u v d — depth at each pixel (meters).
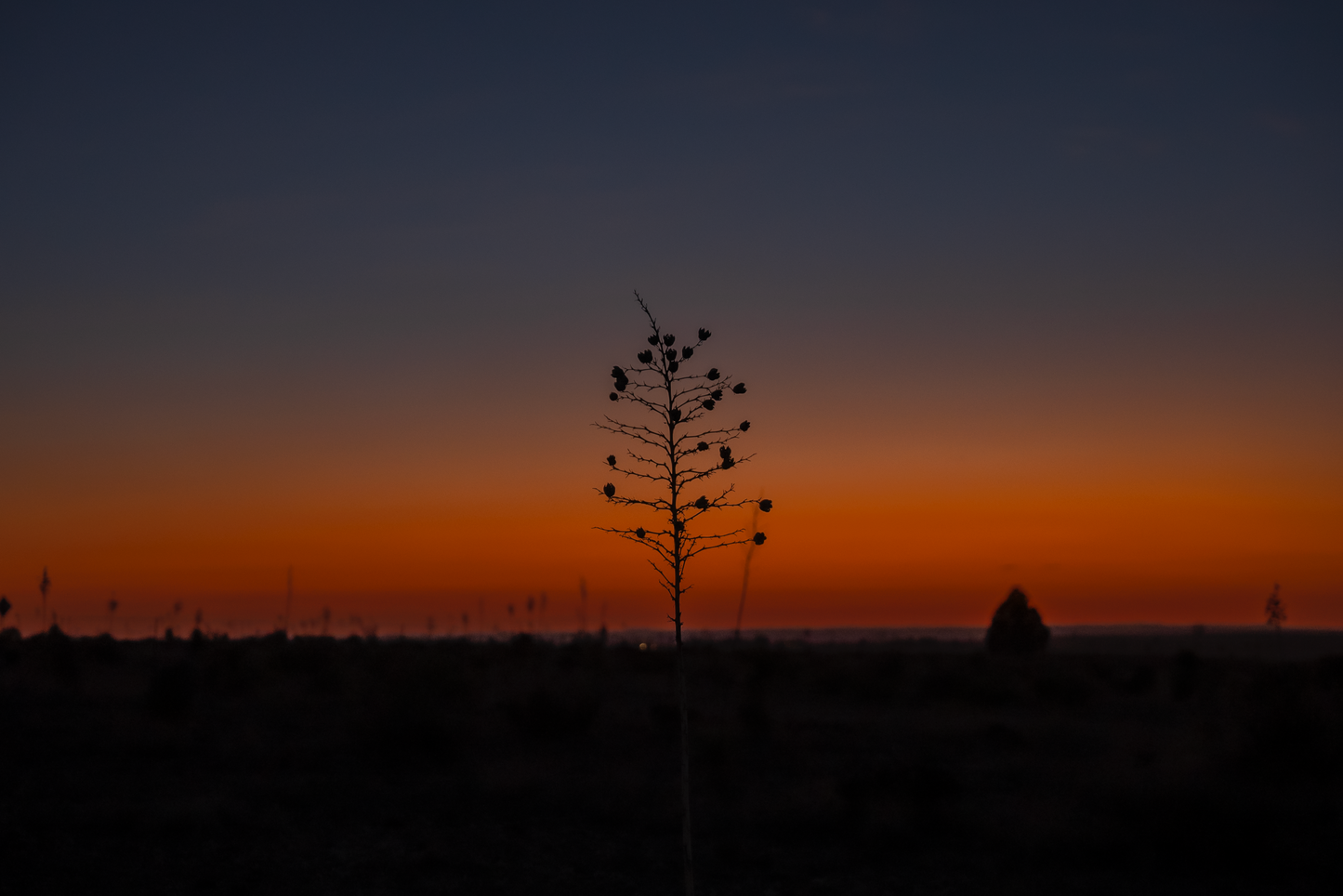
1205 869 13.41
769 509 8.25
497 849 14.78
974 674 42.66
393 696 23.98
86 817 15.20
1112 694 43.09
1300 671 33.12
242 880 12.62
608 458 8.45
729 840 15.45
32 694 32.59
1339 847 14.21
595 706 27.62
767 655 49.47
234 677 37.31
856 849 14.89
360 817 16.52
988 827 15.66
